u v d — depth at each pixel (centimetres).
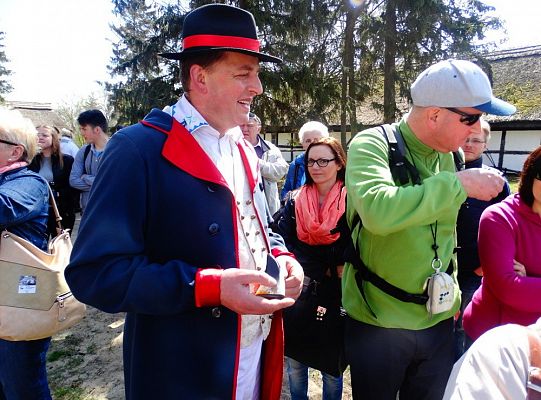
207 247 113
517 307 159
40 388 190
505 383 93
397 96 1575
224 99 117
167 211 111
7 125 177
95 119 388
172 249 112
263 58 119
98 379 281
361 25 1353
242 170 136
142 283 98
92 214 104
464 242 235
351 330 175
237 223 120
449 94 137
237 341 119
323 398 231
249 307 101
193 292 100
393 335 159
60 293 178
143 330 116
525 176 162
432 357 168
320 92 1277
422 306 158
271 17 1209
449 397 101
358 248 167
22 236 176
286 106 1321
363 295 165
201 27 111
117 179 105
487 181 128
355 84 1386
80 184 388
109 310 103
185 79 120
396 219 127
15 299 169
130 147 108
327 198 212
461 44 1332
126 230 104
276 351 141
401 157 153
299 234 213
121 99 1345
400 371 164
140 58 1312
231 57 113
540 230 163
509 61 2080
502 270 160
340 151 224
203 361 115
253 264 125
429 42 1349
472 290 240
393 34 1310
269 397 143
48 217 199
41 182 190
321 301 204
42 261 175
